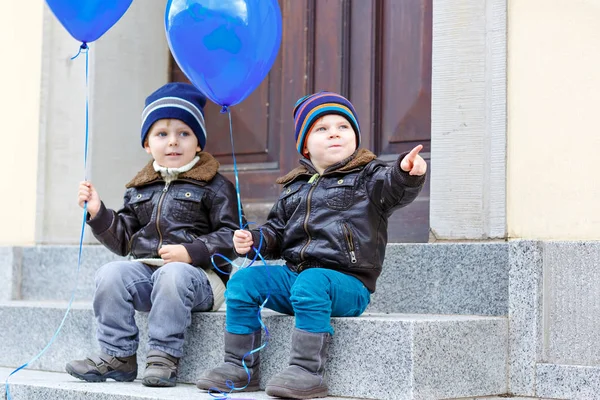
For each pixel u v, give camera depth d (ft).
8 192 19.54
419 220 16.61
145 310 14.23
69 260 18.26
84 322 15.23
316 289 12.34
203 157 15.48
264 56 13.05
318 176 13.73
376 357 12.29
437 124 14.83
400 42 17.46
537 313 13.28
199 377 13.46
